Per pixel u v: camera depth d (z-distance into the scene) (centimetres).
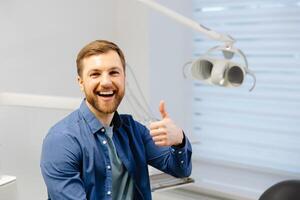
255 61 233
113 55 131
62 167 127
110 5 264
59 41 237
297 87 218
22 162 218
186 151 146
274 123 228
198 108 264
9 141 215
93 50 131
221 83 143
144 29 252
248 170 243
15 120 216
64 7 238
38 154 219
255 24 231
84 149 132
